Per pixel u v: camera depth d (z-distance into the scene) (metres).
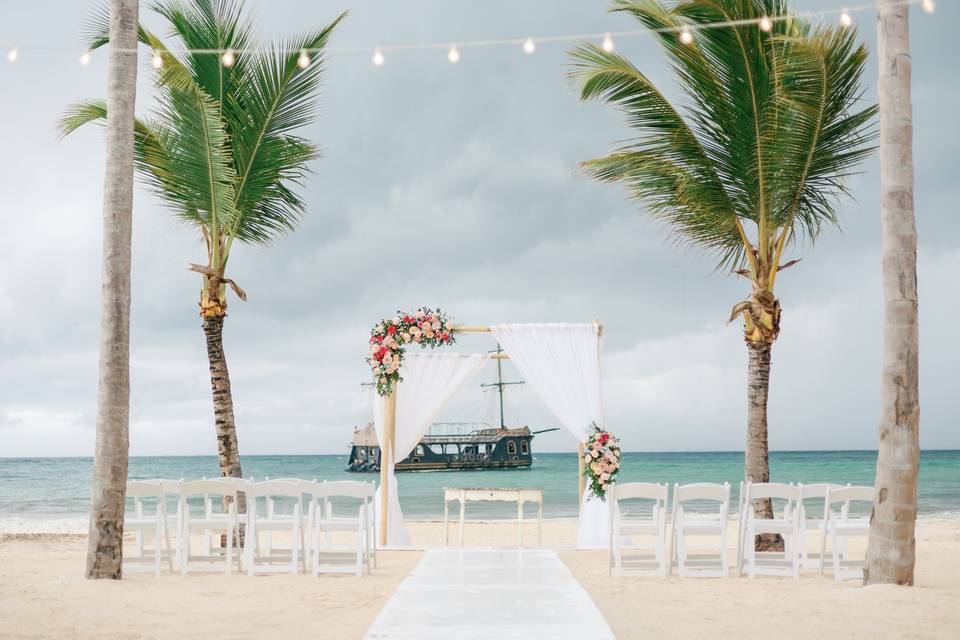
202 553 10.89
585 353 12.70
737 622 5.97
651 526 8.77
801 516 8.59
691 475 63.50
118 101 8.55
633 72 10.66
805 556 9.15
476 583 7.53
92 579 8.22
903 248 7.50
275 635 5.79
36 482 53.81
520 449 63.12
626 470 69.38
